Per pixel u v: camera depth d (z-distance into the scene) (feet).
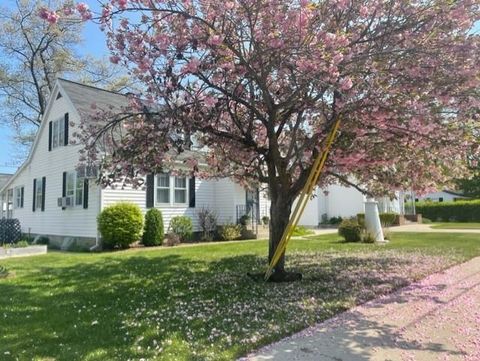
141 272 28.37
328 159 23.50
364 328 15.55
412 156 24.34
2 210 77.56
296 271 27.43
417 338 14.43
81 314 17.90
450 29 18.21
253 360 12.59
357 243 45.50
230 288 22.54
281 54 18.04
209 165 30.37
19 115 87.04
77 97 53.93
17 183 69.46
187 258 35.12
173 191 53.98
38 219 60.59
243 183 32.91
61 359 12.67
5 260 36.24
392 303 19.15
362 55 17.95
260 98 23.04
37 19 80.12
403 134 20.51
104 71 88.43
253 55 18.93
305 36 17.24
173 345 13.73
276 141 23.66
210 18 17.97
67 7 17.24
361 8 18.29
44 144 60.08
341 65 17.75
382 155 24.17
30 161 64.18
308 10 16.44
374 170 27.17
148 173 23.06
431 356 12.81
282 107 21.83
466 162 23.90
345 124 20.63
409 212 107.86
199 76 19.07
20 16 80.23
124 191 48.52
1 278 26.91
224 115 25.05
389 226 78.64
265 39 17.99
